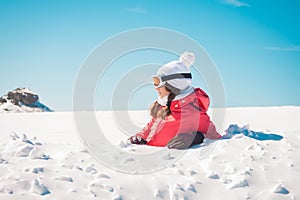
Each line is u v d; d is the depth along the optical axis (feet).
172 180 9.31
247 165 10.36
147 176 9.48
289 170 10.07
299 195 8.82
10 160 10.47
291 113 29.81
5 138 16.35
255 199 8.67
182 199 8.55
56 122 27.14
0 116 35.45
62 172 9.53
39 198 7.93
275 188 8.93
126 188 8.74
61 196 8.09
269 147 12.16
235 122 22.76
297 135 14.38
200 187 9.12
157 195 8.63
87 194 8.34
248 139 12.96
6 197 7.84
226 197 8.77
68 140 16.06
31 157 10.72
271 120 23.81
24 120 29.81
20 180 8.60
